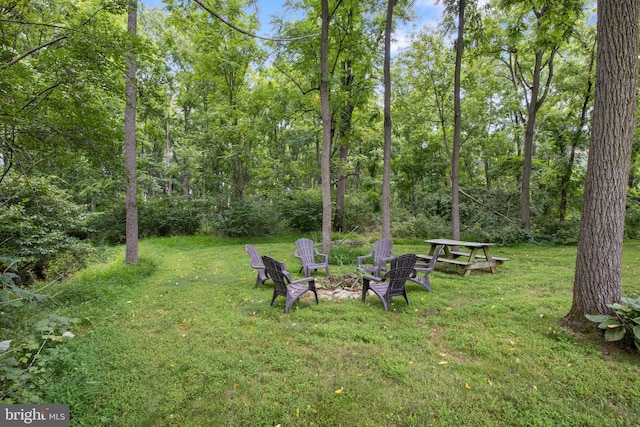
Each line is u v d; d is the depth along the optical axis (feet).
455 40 28.66
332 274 20.63
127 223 23.04
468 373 8.48
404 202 60.80
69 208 23.98
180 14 33.83
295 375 8.55
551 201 40.52
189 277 20.61
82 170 17.25
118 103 24.89
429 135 49.14
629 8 9.75
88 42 12.12
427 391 7.74
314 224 45.39
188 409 7.24
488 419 6.76
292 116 38.65
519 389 7.72
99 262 24.20
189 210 44.68
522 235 34.09
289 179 49.06
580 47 34.83
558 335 10.33
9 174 17.70
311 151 51.57
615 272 10.18
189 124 55.31
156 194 59.16
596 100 10.37
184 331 11.60
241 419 6.90
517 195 44.78
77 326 11.91
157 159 64.75
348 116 39.37
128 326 12.13
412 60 35.01
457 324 11.75
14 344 9.27
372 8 28.68
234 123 46.09
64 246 22.27
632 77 9.90
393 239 38.04
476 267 19.93
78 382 7.93
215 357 9.50
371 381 8.23
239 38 38.68
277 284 14.19
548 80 35.81
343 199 45.24
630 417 6.68
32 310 12.68
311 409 7.17
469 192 48.47
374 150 54.70
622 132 9.98
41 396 7.34
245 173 51.96
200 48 39.42
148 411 7.13
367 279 14.84
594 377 8.03
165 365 9.07
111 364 9.08
